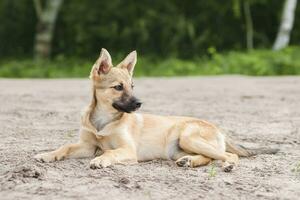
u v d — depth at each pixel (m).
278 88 20.41
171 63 32.28
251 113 13.69
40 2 40.12
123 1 38.78
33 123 11.79
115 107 8.16
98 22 38.91
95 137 8.20
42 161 7.93
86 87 21.06
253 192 6.73
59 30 40.47
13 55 40.59
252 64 30.34
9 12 40.38
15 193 6.36
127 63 8.58
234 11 37.47
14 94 17.89
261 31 40.22
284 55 30.91
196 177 7.30
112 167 7.59
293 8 35.84
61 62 34.75
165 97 17.25
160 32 38.34
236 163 7.95
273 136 10.66
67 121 12.15
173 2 39.31
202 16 39.00
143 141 8.35
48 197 6.23
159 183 6.93
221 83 23.03
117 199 6.22
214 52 33.38
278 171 7.80
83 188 6.57
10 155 8.40
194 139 8.14
